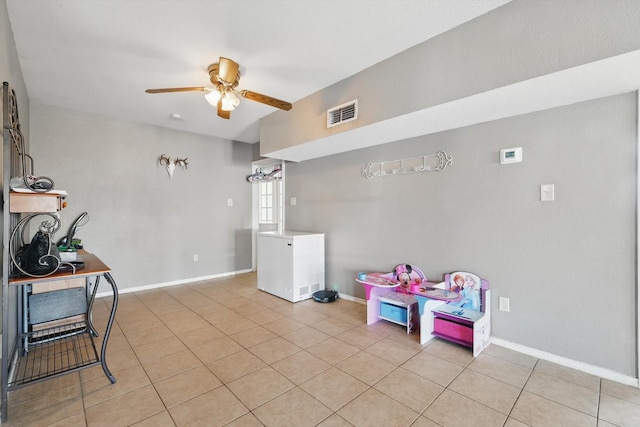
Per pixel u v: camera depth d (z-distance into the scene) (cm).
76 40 212
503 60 178
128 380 194
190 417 160
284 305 345
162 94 307
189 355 227
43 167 337
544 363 214
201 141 465
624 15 143
